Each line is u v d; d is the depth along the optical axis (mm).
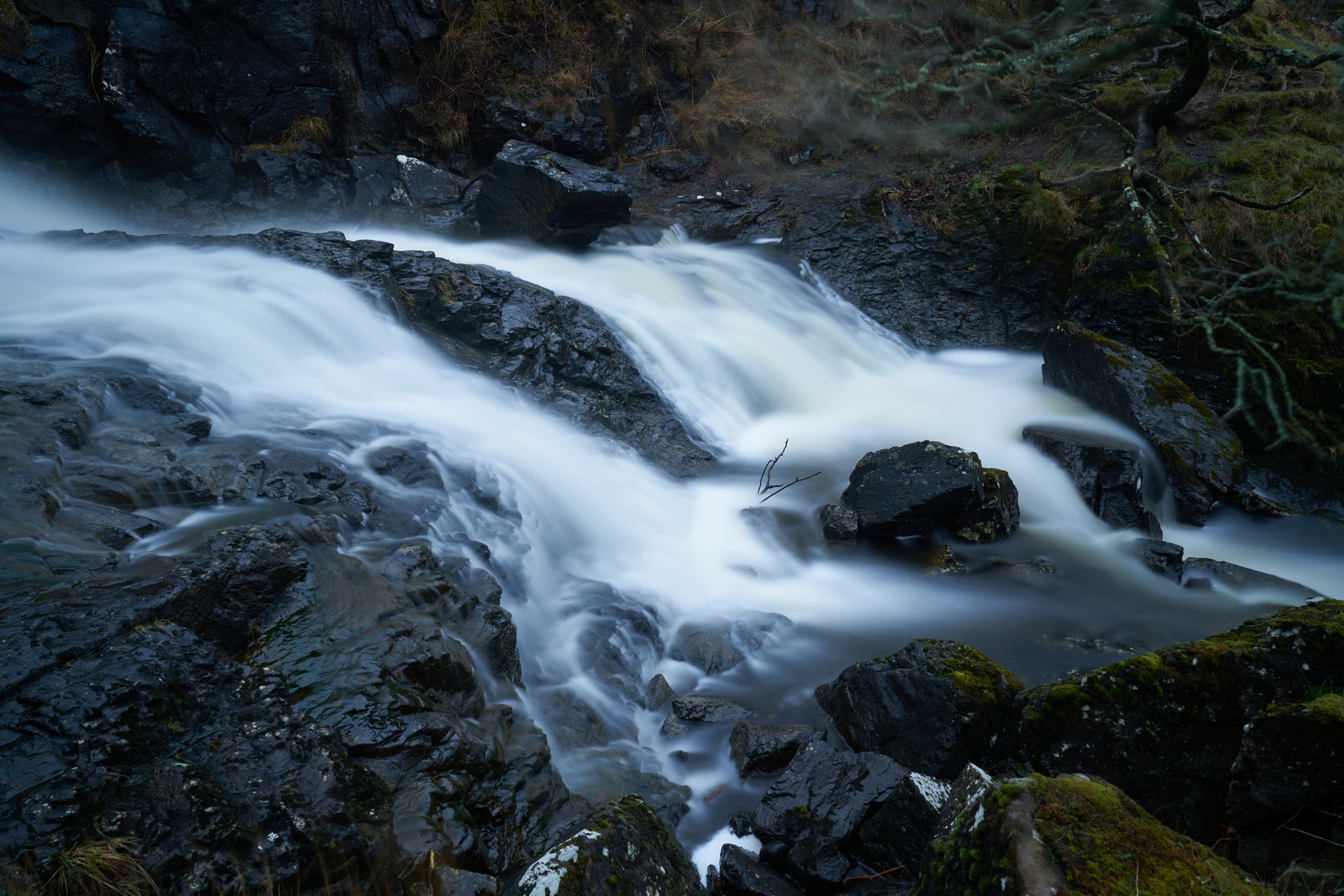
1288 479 10000
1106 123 13344
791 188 15148
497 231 12977
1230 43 9258
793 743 4656
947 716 4340
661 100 16609
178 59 12680
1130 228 11570
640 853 3193
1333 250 5426
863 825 3975
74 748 2787
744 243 14227
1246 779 3332
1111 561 7539
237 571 4027
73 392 5312
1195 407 9328
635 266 12422
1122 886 2207
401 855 3066
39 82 11281
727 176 15766
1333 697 3258
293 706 3541
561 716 4879
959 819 2697
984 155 14516
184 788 2752
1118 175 12273
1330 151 11766
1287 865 3188
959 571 7266
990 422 10266
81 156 11992
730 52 16922
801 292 13117
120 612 3463
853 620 6516
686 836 4211
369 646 3947
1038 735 4098
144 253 8719
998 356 12742
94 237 8953
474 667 4336
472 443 7266
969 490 7484
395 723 3604
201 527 4551
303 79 13664
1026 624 6473
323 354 7891
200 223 12844
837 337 12359
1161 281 11055
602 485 7758
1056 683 4191
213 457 5273
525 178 12188
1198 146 12648
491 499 6418
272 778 2967
